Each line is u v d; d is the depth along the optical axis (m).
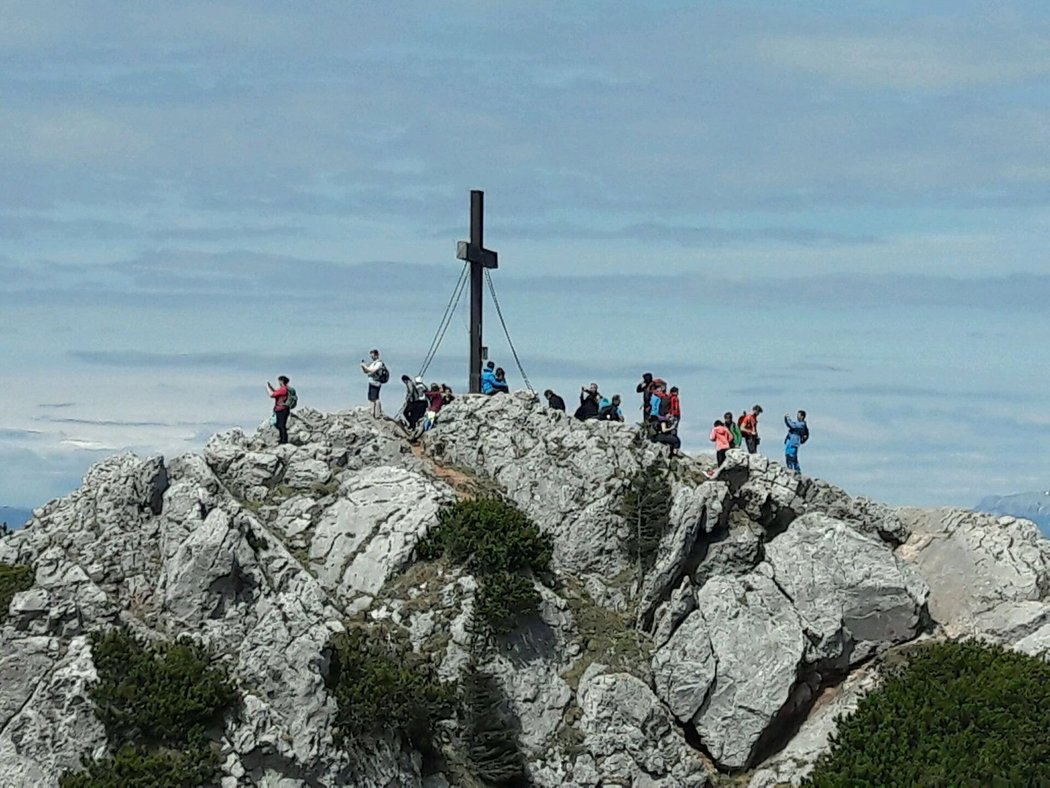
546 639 114.25
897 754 104.25
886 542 123.94
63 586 108.62
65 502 117.88
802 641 114.06
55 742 100.69
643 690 112.50
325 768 102.62
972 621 116.81
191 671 103.19
